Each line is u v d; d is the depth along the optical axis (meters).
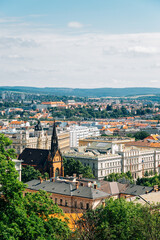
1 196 126.94
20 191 124.25
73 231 132.00
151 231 116.94
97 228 122.81
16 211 117.94
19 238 116.25
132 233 121.06
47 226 122.75
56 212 133.62
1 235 109.00
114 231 122.62
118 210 127.88
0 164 124.19
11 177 123.00
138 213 128.25
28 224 116.69
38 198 135.50
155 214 126.44
